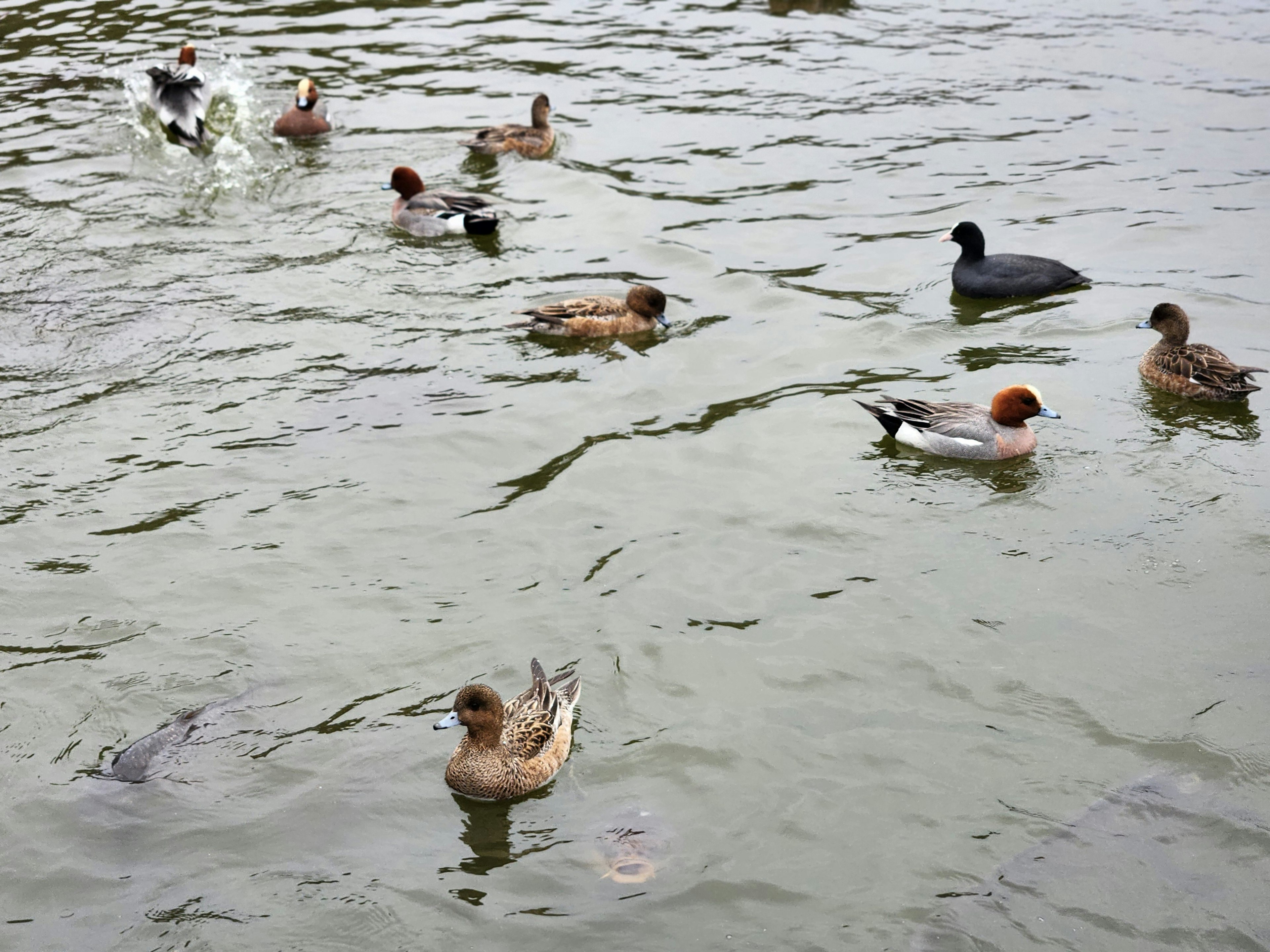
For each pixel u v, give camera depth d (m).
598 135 22.05
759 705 9.65
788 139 21.80
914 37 26.88
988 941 7.55
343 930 7.71
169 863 8.23
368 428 13.66
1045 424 13.70
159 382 14.50
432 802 8.78
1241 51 25.55
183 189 19.69
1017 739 9.20
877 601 10.82
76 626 10.50
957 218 18.91
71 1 29.19
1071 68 24.84
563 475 12.84
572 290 16.91
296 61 25.39
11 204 18.98
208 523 11.96
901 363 15.09
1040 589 10.91
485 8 28.78
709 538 11.79
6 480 12.61
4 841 8.37
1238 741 9.09
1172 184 19.69
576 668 10.07
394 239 18.31
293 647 10.28
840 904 7.85
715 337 15.79
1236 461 12.79
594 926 7.73
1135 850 8.20
